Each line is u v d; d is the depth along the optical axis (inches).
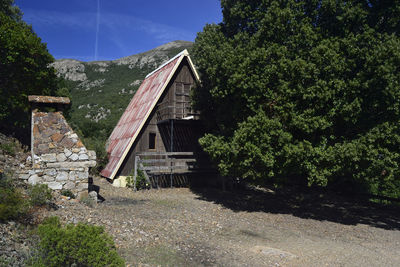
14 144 551.8
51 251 192.2
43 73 649.6
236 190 756.6
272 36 488.7
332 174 459.5
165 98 799.7
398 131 432.1
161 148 774.5
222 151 506.0
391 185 769.6
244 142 463.5
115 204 490.3
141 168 684.1
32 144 464.8
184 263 254.1
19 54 594.6
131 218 389.1
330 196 740.0
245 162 463.8
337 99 429.1
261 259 274.5
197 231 359.3
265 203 609.3
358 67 448.8
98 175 784.9
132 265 240.2
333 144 462.6
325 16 481.1
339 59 431.8
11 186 368.2
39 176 435.2
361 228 440.5
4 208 267.3
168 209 480.7
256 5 554.9
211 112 663.8
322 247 328.8
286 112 446.3
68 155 456.8
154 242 302.0
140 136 745.0
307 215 516.1
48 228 201.5
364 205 645.9
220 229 379.9
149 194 625.9
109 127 1557.6
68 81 4488.2
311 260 281.0
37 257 199.2
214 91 531.5
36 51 624.7
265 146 441.4
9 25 597.9
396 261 295.1
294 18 472.4
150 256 263.7
